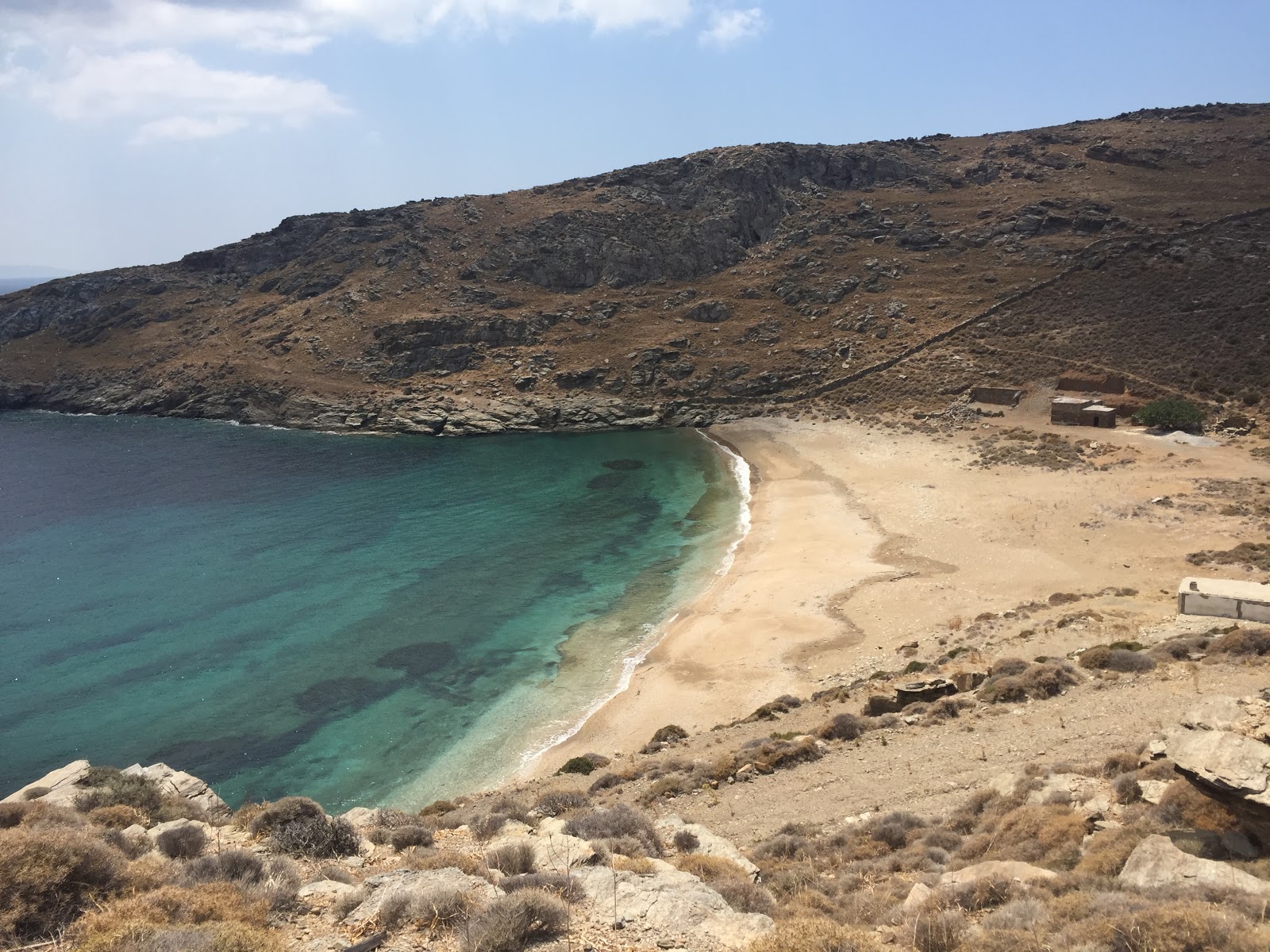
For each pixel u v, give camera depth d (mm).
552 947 9727
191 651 48844
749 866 15523
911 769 22531
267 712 41438
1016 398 95750
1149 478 66812
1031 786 17969
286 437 117312
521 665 46062
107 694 43531
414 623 52531
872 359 116375
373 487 88438
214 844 16125
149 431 123125
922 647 40625
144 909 9742
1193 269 116000
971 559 54875
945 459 81438
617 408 119562
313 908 11297
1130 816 14484
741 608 50719
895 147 193875
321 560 65188
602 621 51406
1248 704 14594
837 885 14789
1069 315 113875
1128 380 94250
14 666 46938
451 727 39719
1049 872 12648
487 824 17297
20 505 82062
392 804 33500
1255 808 12234
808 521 67688
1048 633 36562
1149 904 10031
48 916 9922
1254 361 91750
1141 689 24922
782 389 118000
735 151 174875
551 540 68750
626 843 15430
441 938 10062
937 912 11227
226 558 66000
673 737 34938
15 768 36656
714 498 78875
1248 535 51781
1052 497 65125
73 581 60844
